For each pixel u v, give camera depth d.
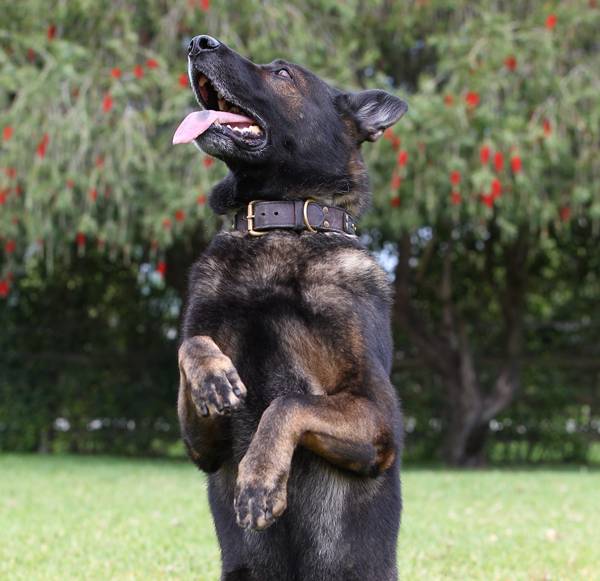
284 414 3.08
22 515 7.60
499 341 14.74
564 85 10.53
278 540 3.36
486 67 10.38
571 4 10.98
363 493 3.41
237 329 3.43
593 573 5.48
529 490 9.63
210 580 5.18
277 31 10.63
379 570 3.41
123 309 14.88
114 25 10.92
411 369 14.55
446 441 14.27
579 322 14.65
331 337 3.35
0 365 14.41
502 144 10.07
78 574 5.30
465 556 5.92
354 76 11.10
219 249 3.65
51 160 9.79
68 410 14.65
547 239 13.11
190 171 9.95
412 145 9.88
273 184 3.86
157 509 8.03
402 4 11.73
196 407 3.16
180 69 10.49
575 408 14.54
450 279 14.23
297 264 3.50
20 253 11.55
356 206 4.02
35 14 10.71
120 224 10.35
